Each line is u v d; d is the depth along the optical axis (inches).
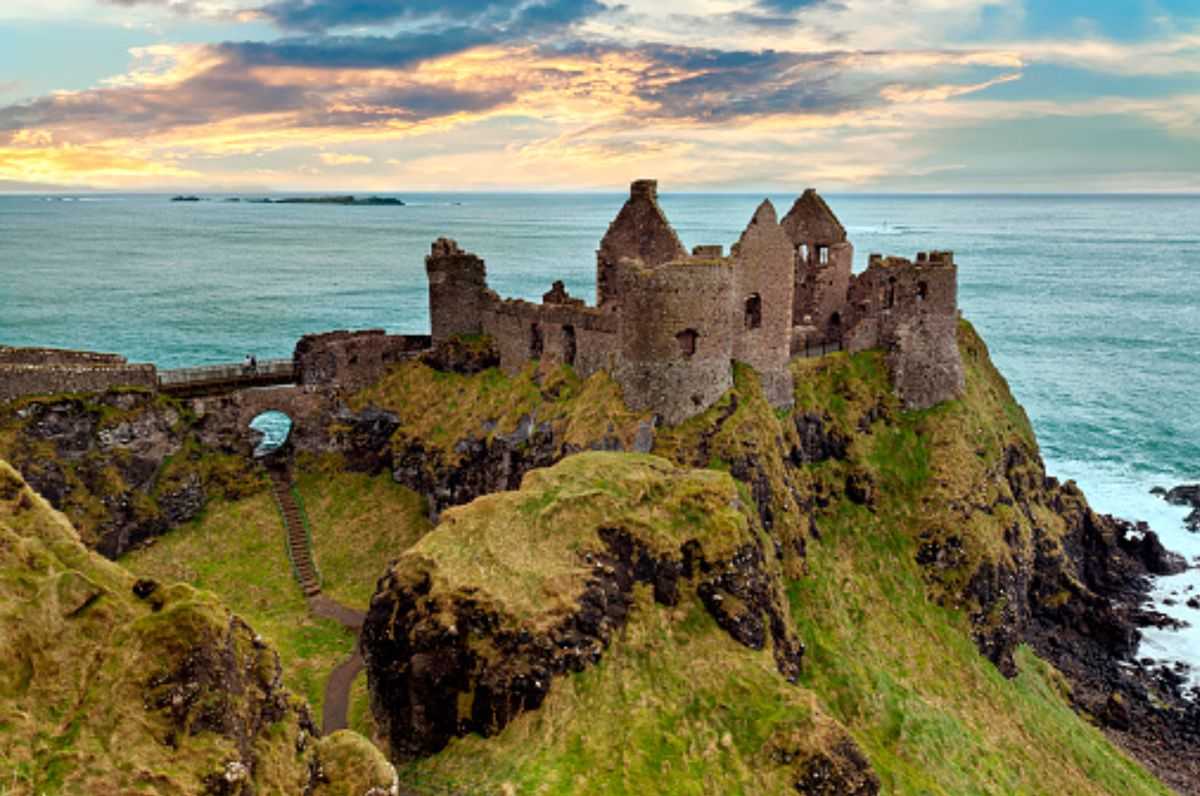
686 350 2046.0
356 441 2516.0
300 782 845.2
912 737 1679.4
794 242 2864.2
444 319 2623.0
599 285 2532.0
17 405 2023.9
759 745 1312.7
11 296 7042.3
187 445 2288.4
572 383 2284.7
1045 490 2866.6
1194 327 7012.8
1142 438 4173.2
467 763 1301.7
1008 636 2241.6
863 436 2493.8
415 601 1440.7
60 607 774.5
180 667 775.7
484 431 2352.4
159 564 2054.6
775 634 1658.5
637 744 1274.6
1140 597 2719.0
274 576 2059.5
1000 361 5757.9
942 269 2605.8
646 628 1470.2
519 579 1429.6
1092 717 2198.6
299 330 5723.4
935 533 2306.8
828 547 2229.3
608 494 1605.6
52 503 1993.1
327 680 1656.0
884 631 2044.8
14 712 704.4
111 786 698.2
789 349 2428.6
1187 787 1961.1
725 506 1660.9
